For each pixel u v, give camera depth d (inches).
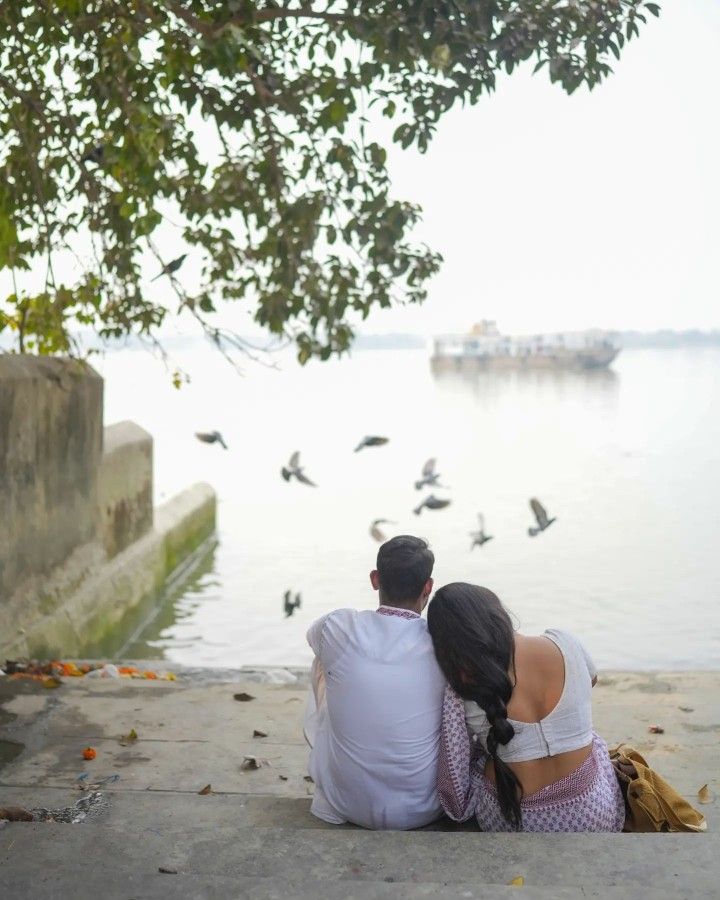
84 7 266.8
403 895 113.2
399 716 136.9
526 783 132.7
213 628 466.0
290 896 113.6
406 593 142.7
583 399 2559.1
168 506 605.6
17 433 332.2
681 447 1293.1
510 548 631.2
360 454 1227.2
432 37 261.7
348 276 327.9
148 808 168.7
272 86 287.3
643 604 492.7
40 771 195.3
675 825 136.9
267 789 188.2
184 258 273.6
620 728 217.0
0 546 317.1
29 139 296.2
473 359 4987.7
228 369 5329.7
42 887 118.2
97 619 405.4
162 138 268.4
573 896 113.0
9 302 368.5
